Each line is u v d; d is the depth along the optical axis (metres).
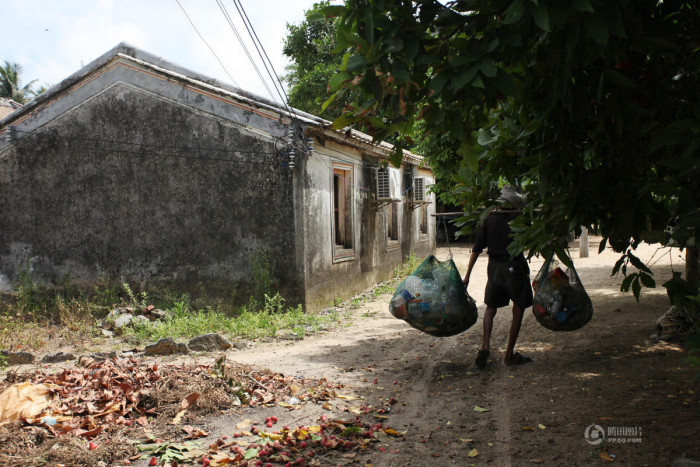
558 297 5.68
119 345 8.07
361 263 12.96
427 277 5.68
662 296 9.41
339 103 2.80
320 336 8.16
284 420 4.43
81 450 3.70
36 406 4.29
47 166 10.92
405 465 3.55
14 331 8.96
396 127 2.76
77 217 10.81
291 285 9.76
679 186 3.26
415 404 4.77
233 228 10.02
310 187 10.03
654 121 2.98
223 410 4.62
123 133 10.50
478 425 4.20
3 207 11.16
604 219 3.61
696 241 2.77
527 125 3.42
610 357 5.84
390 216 16.22
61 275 10.95
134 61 10.28
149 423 4.29
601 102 3.12
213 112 10.02
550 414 4.30
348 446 3.82
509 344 5.82
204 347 7.39
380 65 2.48
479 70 2.43
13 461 3.47
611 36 2.61
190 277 10.26
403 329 8.42
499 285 5.80
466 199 4.30
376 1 2.44
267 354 7.05
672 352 5.85
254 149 9.84
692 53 2.97
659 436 3.75
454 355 6.47
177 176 10.27
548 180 3.34
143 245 10.48
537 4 2.24
